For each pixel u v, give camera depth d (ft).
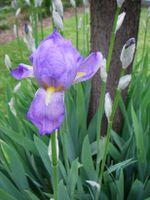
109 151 1.87
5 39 5.81
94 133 2.08
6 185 1.68
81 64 1.01
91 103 2.21
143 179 1.84
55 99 0.92
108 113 1.29
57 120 0.90
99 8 1.90
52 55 0.90
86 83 2.22
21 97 2.24
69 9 7.81
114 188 1.70
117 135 1.99
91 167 1.61
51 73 0.91
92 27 2.01
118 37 1.94
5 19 6.63
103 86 1.35
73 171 1.44
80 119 1.98
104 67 1.29
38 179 1.92
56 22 1.43
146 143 1.86
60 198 1.48
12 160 1.67
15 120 1.97
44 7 7.07
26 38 1.44
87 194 1.70
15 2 2.19
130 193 1.72
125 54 1.16
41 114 0.91
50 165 1.70
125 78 1.19
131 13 1.89
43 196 1.85
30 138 2.02
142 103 2.01
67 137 1.90
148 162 1.88
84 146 1.57
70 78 0.94
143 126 1.96
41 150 1.67
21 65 1.06
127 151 1.94
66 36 5.81
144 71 2.35
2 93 3.81
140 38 5.55
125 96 2.15
